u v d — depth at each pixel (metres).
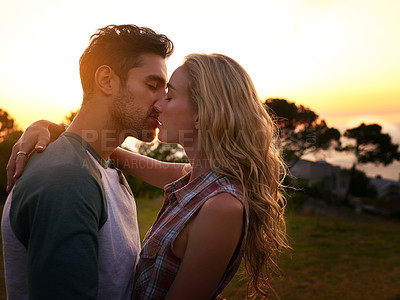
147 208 7.75
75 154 0.95
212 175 1.00
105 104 1.12
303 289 5.31
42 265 0.76
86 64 1.12
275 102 14.55
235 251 0.93
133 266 1.08
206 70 1.01
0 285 3.80
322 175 26.77
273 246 1.16
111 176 1.12
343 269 6.72
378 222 18.97
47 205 0.80
